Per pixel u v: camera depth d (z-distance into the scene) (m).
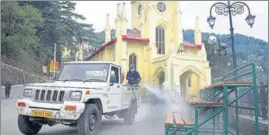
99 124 8.24
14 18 38.62
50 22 55.06
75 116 7.36
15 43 39.00
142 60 45.56
